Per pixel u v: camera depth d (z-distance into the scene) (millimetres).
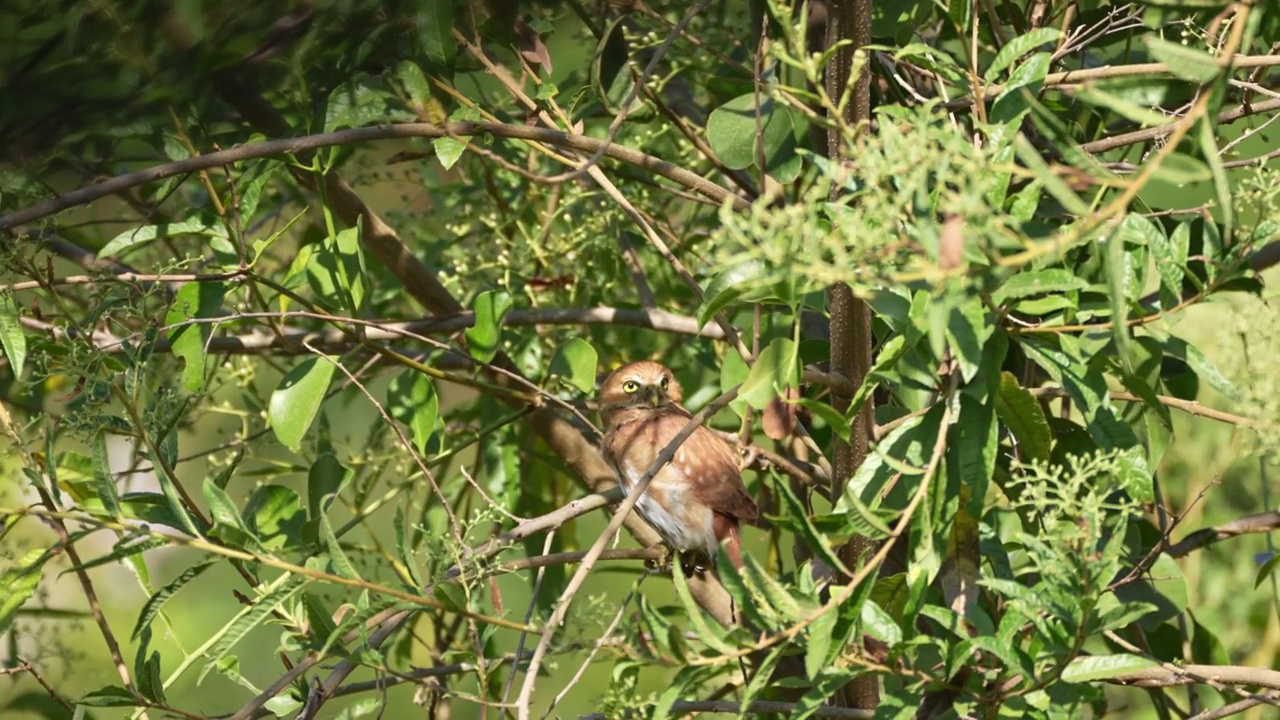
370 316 11031
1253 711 9648
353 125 7652
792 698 8672
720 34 10148
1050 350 6340
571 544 10836
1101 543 6961
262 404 10641
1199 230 7262
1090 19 8773
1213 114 4477
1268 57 6301
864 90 6121
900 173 4918
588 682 14695
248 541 6262
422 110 7422
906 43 7781
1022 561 7457
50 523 7836
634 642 6316
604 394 10742
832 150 6430
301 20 6910
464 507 11844
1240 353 6828
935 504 5711
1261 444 7008
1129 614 5523
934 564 5688
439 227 11922
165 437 7141
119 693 6762
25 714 9531
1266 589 10336
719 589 9867
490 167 10883
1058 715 5918
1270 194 6250
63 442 10328
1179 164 4621
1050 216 7219
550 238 11117
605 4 8703
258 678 16188
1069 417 8258
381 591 6086
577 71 9766
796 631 5371
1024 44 6172
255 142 7633
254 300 10180
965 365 5320
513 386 10211
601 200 10664
